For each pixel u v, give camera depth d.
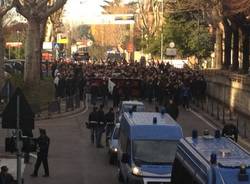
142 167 19.81
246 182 10.44
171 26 85.69
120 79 52.75
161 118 22.05
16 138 17.97
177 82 49.44
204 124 40.09
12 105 17.34
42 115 42.66
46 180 23.95
